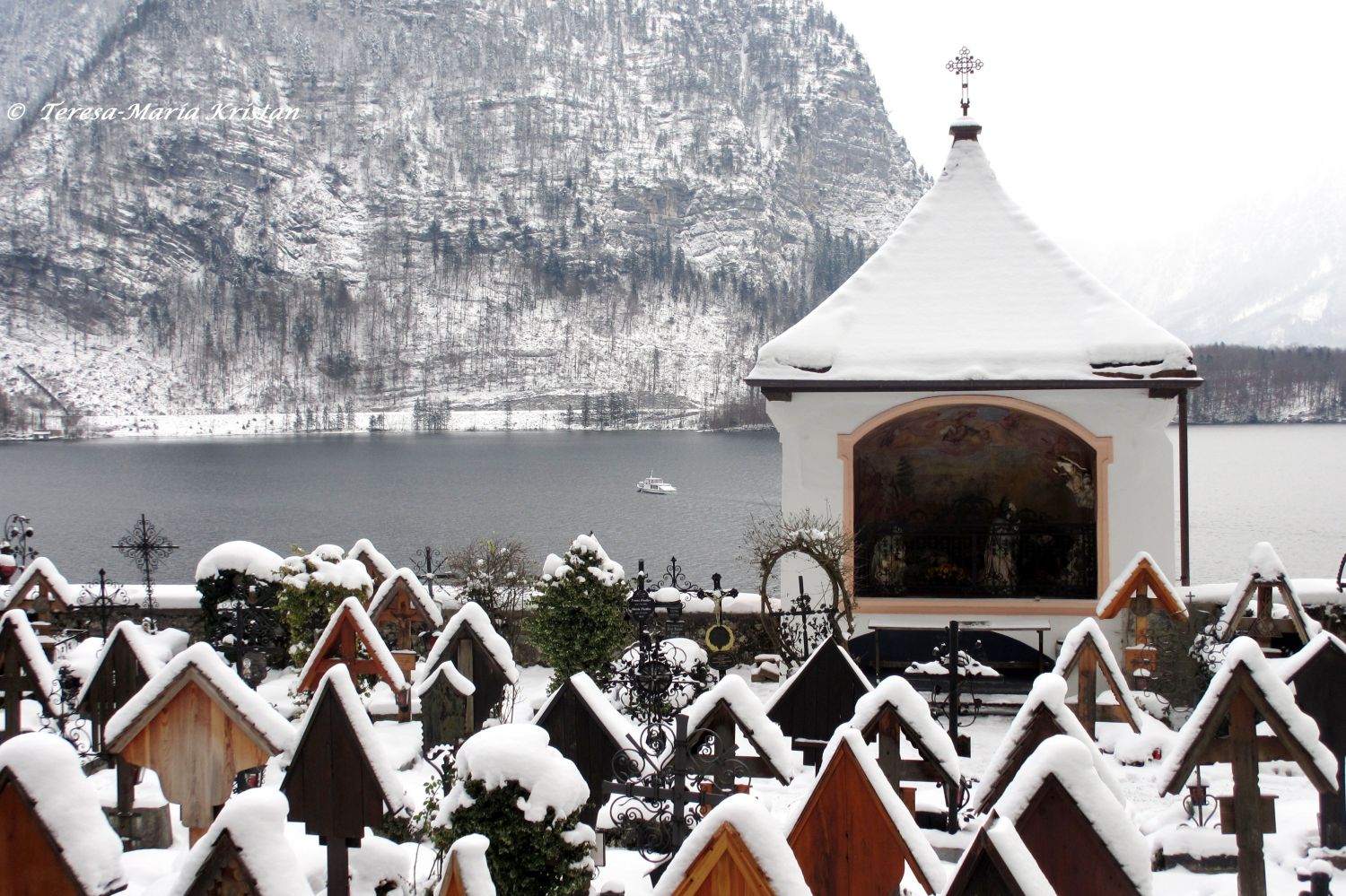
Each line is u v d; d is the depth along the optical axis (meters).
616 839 10.03
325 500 105.62
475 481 122.88
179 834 11.23
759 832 6.32
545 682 18.20
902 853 7.58
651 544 75.88
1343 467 117.56
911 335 18.28
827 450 18.06
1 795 6.28
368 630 14.24
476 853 6.72
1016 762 8.39
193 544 78.50
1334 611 17.69
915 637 17.94
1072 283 18.64
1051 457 18.05
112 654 12.39
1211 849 10.12
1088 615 17.67
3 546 21.70
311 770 7.96
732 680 9.88
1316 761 8.26
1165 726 14.40
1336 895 8.98
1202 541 71.25
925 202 19.73
